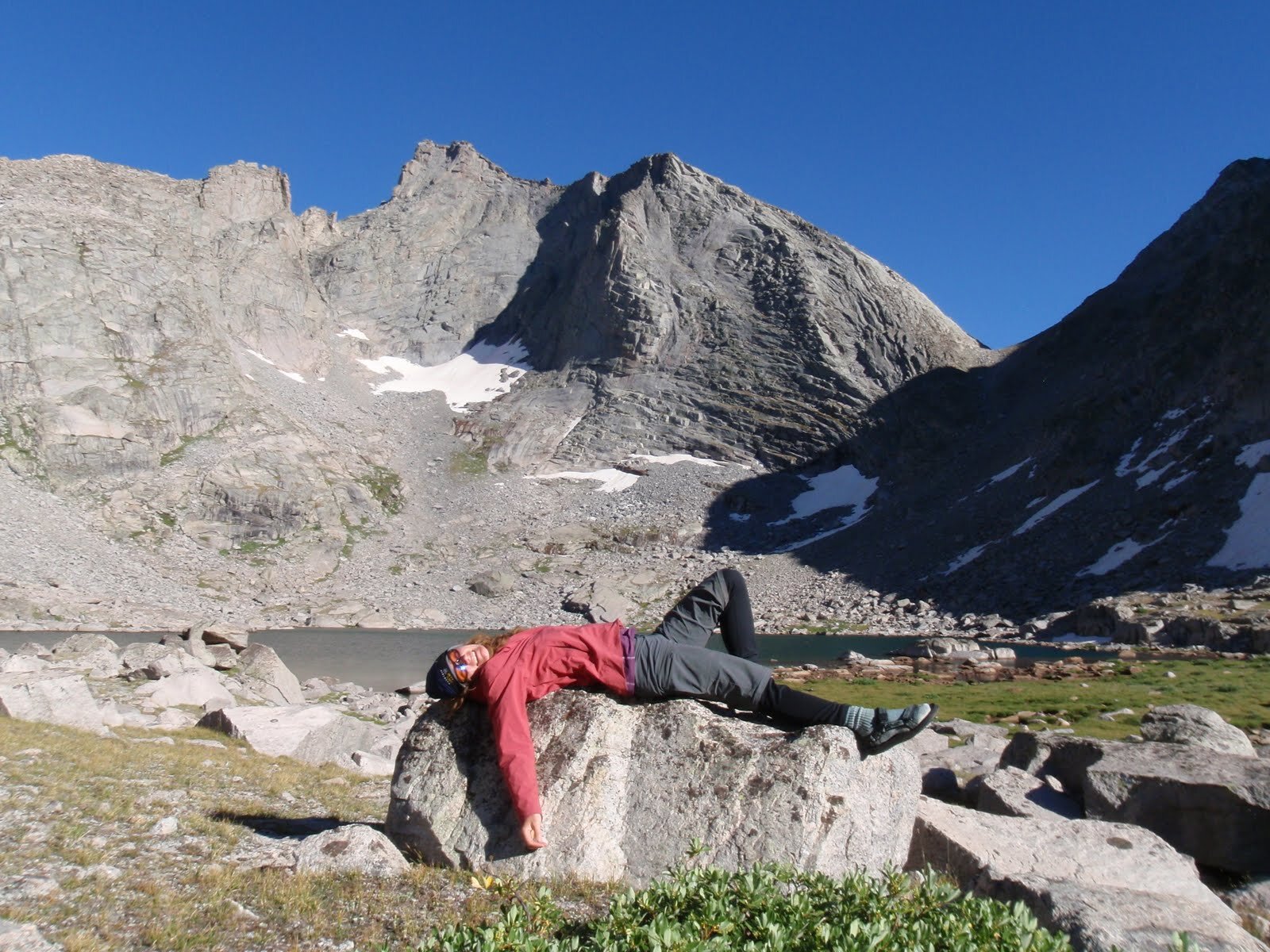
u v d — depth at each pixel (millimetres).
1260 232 103062
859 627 78812
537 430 151375
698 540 119750
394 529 124125
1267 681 30453
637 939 4773
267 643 72688
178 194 172125
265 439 127062
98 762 12492
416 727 7953
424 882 7016
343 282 196375
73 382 117438
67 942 5691
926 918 5121
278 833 9484
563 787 7117
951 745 18922
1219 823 8852
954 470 119375
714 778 7020
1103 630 60062
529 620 92688
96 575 93000
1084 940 5629
